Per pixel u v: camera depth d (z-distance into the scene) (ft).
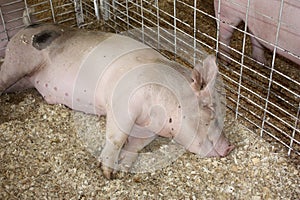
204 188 6.98
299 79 9.31
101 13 11.07
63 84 8.09
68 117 8.23
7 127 7.95
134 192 6.90
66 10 11.42
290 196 6.86
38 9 11.38
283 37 8.08
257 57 9.65
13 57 8.36
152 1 11.48
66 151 7.57
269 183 7.04
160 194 6.89
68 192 6.93
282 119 8.01
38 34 8.31
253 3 8.29
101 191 6.93
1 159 7.42
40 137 7.82
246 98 8.10
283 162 7.35
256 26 8.64
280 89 9.02
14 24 9.61
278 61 9.77
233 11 8.95
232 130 8.01
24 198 6.84
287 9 7.67
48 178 7.13
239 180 7.09
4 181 7.07
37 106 8.55
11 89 8.89
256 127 8.11
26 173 7.19
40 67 8.35
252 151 7.55
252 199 6.83
